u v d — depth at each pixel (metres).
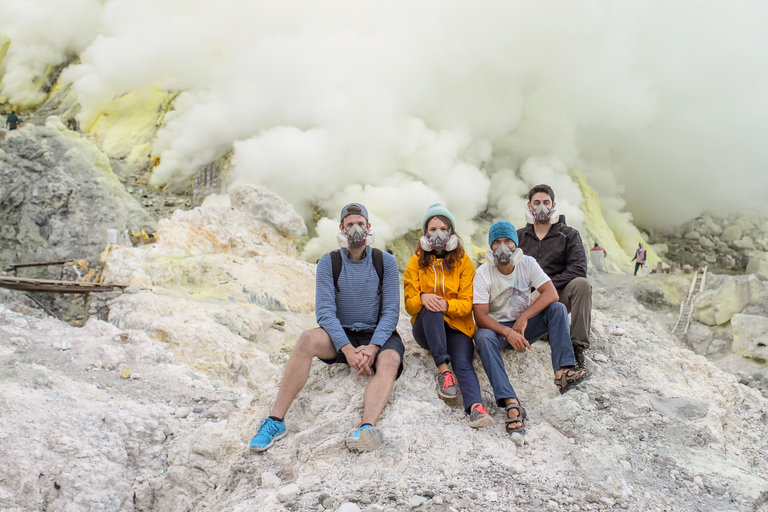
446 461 3.08
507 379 3.54
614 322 4.82
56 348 7.70
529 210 4.40
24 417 4.89
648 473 3.01
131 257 15.31
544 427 3.40
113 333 8.37
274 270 17.00
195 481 4.49
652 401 3.62
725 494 2.83
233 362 11.13
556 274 4.30
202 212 19.33
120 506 4.57
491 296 3.89
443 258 3.83
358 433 3.15
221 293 15.05
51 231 23.39
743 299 17.38
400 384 3.72
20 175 23.47
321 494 2.86
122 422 5.39
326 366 4.02
